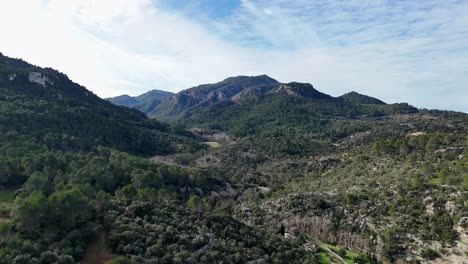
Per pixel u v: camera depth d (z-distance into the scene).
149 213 53.25
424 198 75.56
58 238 42.16
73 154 87.19
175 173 96.94
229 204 92.81
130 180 80.25
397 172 93.62
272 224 78.19
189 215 56.66
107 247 42.97
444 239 64.75
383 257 66.69
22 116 103.50
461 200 69.00
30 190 58.44
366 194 85.00
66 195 46.38
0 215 47.44
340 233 75.69
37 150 80.56
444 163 89.06
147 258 41.12
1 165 65.75
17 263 34.44
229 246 50.06
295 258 56.56
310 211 83.62
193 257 43.31
